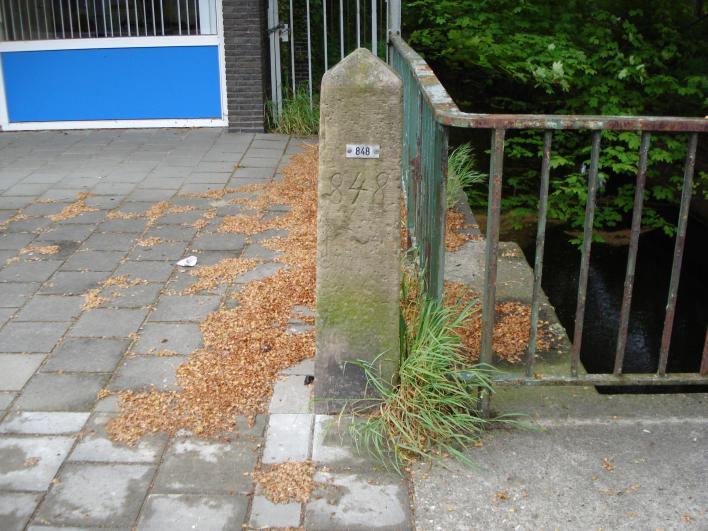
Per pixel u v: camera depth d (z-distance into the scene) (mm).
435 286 3230
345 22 9250
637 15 7949
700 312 6641
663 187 7926
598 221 7902
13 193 6113
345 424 3070
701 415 3172
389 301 3010
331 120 2801
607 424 3111
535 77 7480
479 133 9234
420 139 4094
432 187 3330
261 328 3812
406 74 5316
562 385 3084
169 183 6426
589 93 7789
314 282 4328
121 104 8375
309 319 3916
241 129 8297
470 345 3654
